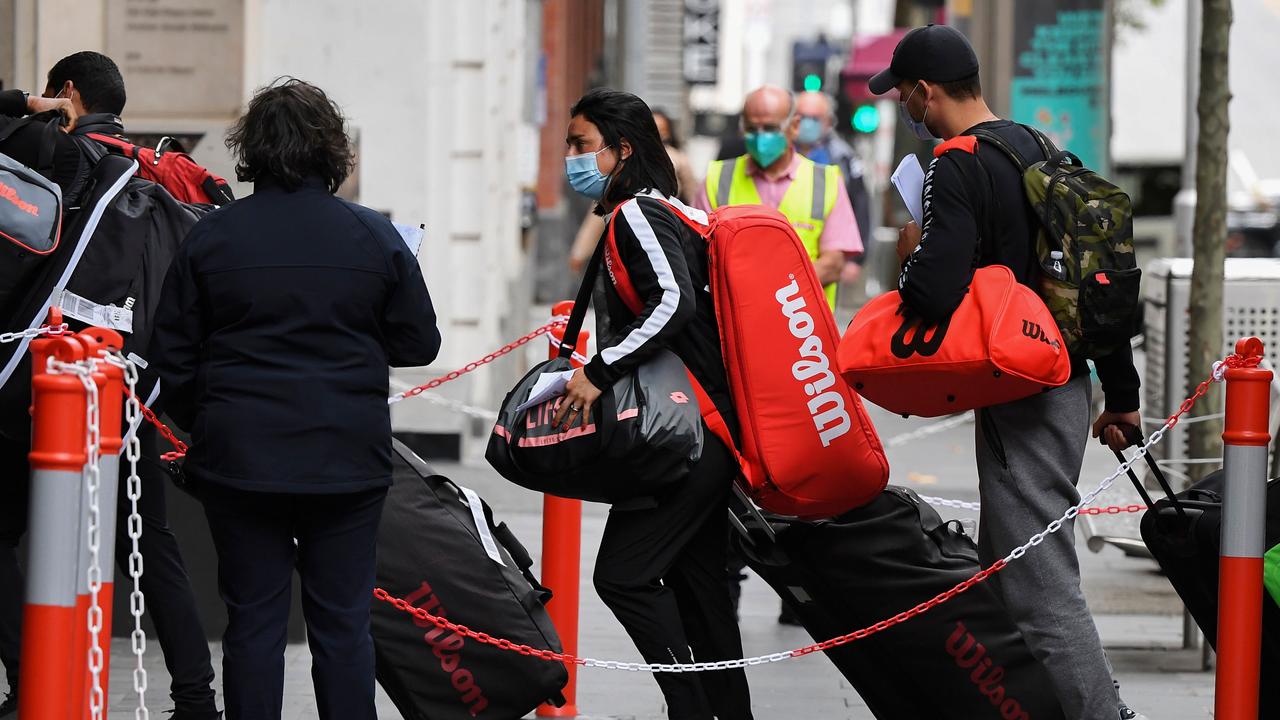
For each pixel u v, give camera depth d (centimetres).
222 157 1706
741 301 1155
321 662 1056
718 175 1844
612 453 1125
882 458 1181
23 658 873
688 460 1143
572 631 1391
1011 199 1130
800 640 1711
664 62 6981
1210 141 1711
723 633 1230
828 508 1189
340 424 1037
